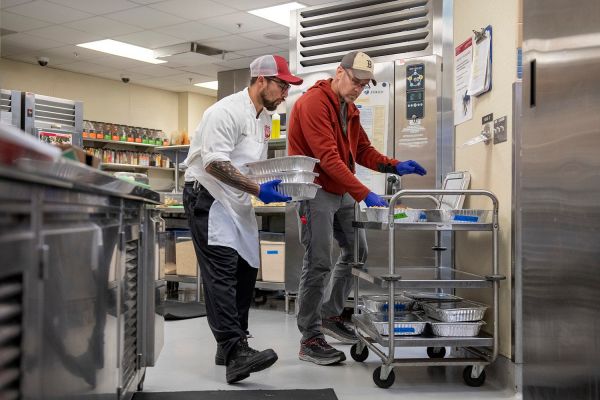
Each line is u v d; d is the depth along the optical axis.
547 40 1.82
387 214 2.89
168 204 6.09
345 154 3.28
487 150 3.13
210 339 3.93
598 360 1.57
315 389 2.75
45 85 10.45
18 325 1.05
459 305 3.01
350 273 3.53
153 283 2.53
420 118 4.23
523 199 1.98
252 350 2.81
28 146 0.86
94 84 11.17
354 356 3.32
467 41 3.43
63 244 1.27
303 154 3.22
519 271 2.74
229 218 2.86
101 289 1.60
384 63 4.32
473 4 3.34
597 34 1.56
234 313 2.84
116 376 1.80
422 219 2.89
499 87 2.97
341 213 3.42
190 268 5.84
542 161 1.86
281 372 3.08
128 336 2.10
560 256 1.76
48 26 8.25
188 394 2.65
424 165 4.23
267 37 8.88
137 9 7.58
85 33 8.59
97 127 10.66
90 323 1.49
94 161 1.55
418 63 4.24
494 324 2.80
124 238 1.92
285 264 5.03
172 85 12.05
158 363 3.27
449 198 3.50
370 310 3.25
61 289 1.27
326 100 3.12
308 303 3.28
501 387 2.86
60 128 7.20
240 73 10.72
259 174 2.89
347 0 4.91
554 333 1.80
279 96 2.92
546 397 1.85
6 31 8.46
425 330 2.93
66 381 1.31
